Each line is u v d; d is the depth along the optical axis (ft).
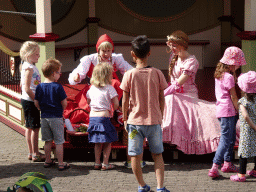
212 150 15.16
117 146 15.66
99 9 32.30
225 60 13.92
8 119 20.94
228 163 14.47
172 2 32.17
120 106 16.29
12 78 20.12
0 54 20.99
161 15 32.30
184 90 16.21
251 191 12.74
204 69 31.71
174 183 13.50
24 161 16.01
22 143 18.37
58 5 30.37
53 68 14.85
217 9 32.12
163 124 15.47
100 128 14.39
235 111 13.94
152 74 12.10
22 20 28.35
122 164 15.58
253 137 13.24
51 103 14.71
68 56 31.40
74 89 22.36
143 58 12.25
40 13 16.92
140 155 12.50
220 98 14.01
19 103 19.49
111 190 12.96
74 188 13.14
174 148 15.66
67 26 31.27
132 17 32.40
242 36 16.28
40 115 16.07
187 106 15.87
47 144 15.10
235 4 31.83
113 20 32.48
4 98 20.97
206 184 13.39
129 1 32.24
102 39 16.56
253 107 13.17
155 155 12.53
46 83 14.84
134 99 12.25
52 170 14.94
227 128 13.84
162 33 32.50
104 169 14.88
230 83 13.69
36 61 15.81
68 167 15.16
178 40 15.51
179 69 15.92
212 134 15.31
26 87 15.08
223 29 32.12
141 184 12.59
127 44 32.14
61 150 14.87
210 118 15.55
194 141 15.33
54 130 14.78
